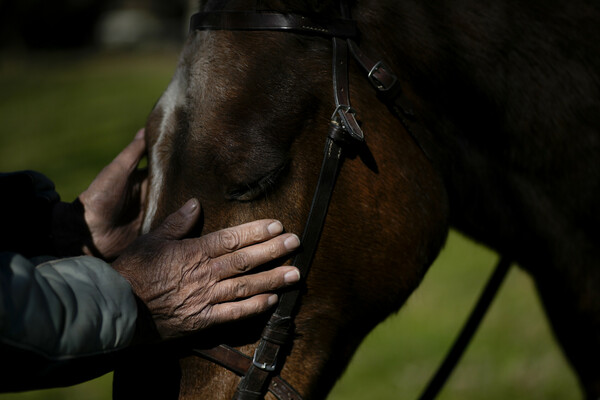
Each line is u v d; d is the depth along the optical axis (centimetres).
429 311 431
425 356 376
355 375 364
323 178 136
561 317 169
